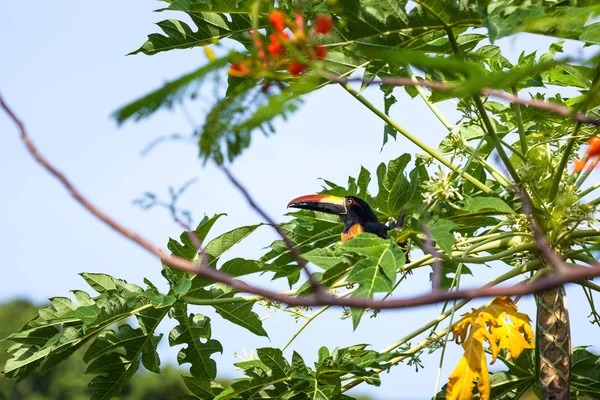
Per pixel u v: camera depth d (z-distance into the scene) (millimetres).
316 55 4809
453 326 8805
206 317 10477
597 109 9609
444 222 7660
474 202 8125
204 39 9867
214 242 10086
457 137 9539
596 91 5398
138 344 10430
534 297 9164
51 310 10164
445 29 7617
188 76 3955
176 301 9930
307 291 8906
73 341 10148
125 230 3223
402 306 3141
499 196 9062
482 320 8461
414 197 10391
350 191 10633
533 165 8484
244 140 3938
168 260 3260
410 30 7590
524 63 10453
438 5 7391
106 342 10297
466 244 9141
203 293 10219
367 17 7457
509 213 8055
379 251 7379
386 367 9641
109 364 10414
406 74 10031
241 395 10133
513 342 8297
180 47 9906
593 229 8562
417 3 7422
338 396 9906
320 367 9703
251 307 10234
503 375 10305
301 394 10117
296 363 10031
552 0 7152
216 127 3926
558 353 8883
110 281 10227
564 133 9484
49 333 10148
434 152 9617
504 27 6527
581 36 6719
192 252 10055
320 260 8297
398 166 10461
